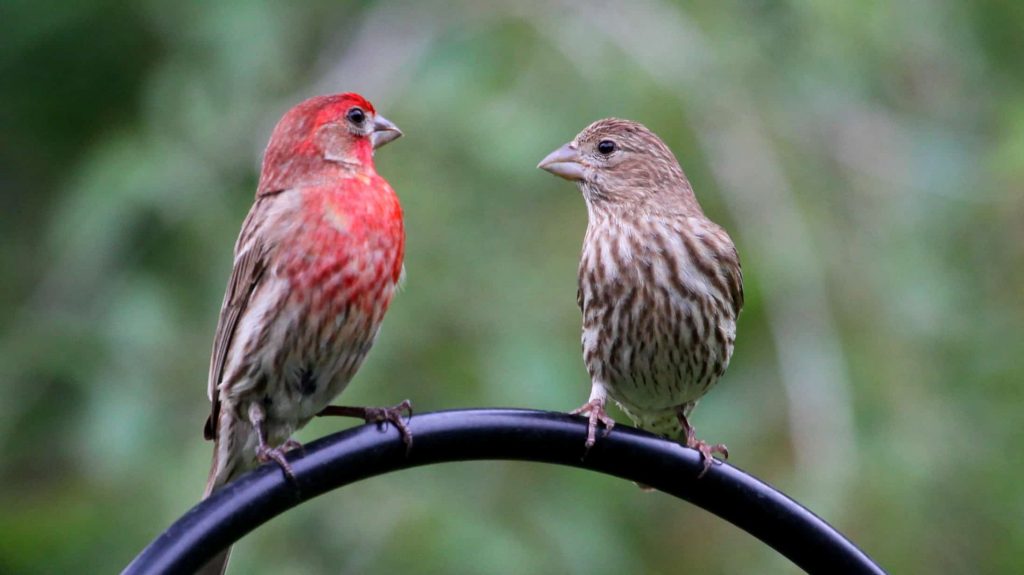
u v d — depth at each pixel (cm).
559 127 1267
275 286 866
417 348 1206
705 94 1284
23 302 1401
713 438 1268
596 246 970
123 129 1347
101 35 1403
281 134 895
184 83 1287
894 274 1277
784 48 1310
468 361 1209
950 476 1238
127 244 1262
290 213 871
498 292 1228
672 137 1279
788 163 1287
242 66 1291
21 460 1316
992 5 1395
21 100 1423
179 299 1252
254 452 895
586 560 1226
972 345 1280
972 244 1308
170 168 1248
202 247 1251
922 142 1331
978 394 1268
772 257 1250
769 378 1273
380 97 1289
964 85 1359
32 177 1435
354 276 870
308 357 873
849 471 1205
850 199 1303
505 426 759
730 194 1266
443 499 1209
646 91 1280
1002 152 1279
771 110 1294
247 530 732
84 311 1262
